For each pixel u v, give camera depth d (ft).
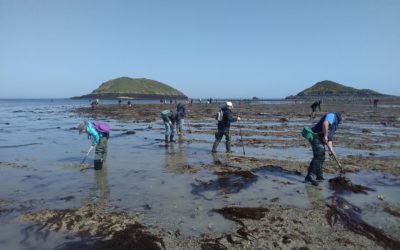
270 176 34.06
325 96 604.90
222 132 47.70
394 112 148.66
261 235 20.68
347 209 24.82
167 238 20.47
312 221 22.72
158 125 95.96
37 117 142.31
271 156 45.24
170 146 54.80
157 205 26.05
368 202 26.30
